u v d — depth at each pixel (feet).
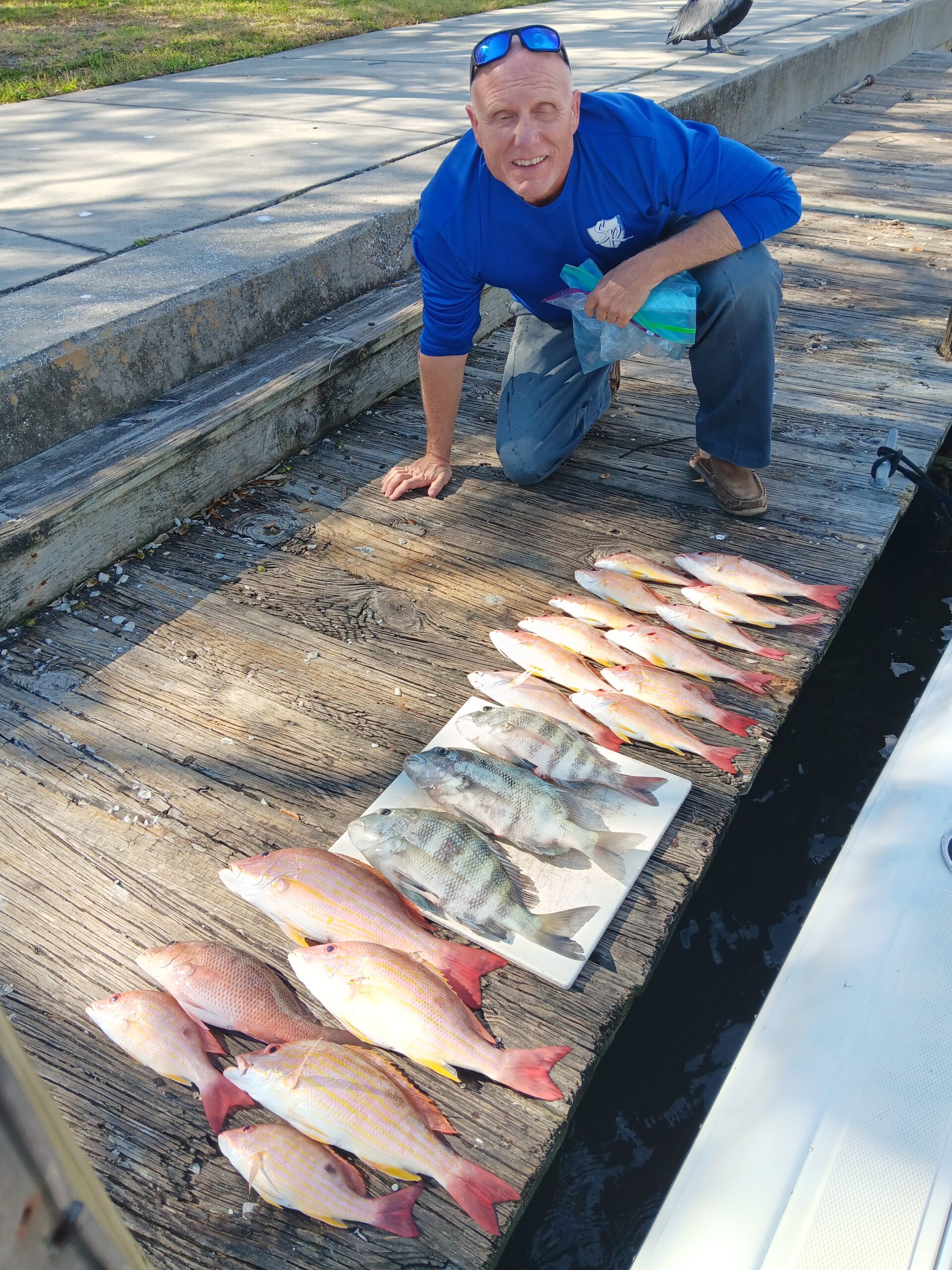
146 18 33.76
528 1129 5.65
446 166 9.16
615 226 9.16
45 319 10.50
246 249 12.53
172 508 10.80
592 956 6.49
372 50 27.07
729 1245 4.12
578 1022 6.13
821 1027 4.84
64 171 16.10
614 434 12.69
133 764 8.06
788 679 8.84
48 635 9.45
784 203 9.19
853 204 20.13
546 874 6.94
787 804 10.15
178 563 10.43
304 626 9.59
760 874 9.43
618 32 29.04
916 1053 4.61
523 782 7.30
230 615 9.71
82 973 6.49
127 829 7.49
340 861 6.70
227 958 6.32
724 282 9.30
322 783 7.86
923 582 12.75
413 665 9.08
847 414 12.76
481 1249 5.15
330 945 6.21
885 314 15.44
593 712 8.20
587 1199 7.03
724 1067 7.87
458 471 11.98
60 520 9.28
